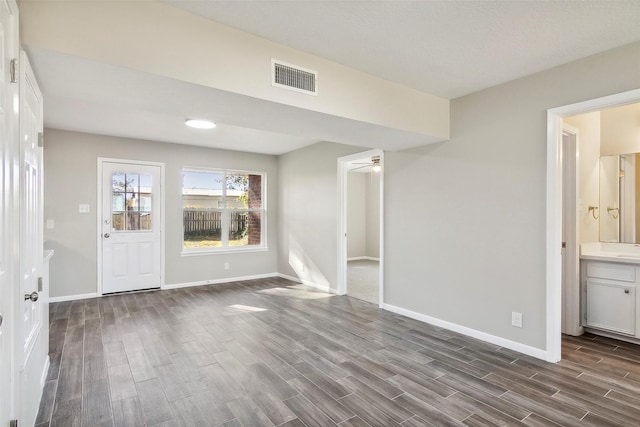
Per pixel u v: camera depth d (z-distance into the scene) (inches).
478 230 127.0
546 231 108.0
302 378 97.3
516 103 116.3
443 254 139.5
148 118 157.5
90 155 187.6
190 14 79.9
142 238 203.2
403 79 116.9
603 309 128.2
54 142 178.4
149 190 205.5
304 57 98.3
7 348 52.4
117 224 195.8
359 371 101.6
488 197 124.0
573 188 132.1
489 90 124.1
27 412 67.4
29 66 68.0
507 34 87.8
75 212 183.6
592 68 99.4
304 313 160.4
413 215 152.3
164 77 77.2
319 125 116.1
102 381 95.3
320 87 101.4
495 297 121.8
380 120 115.4
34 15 63.5
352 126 117.2
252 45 89.0
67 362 107.0
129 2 72.6
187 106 97.1
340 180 199.9
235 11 79.0
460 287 133.3
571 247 132.4
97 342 123.6
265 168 251.4
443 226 139.4
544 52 97.7
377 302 180.9
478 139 127.1
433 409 81.9
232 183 240.4
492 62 104.0
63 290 180.4
